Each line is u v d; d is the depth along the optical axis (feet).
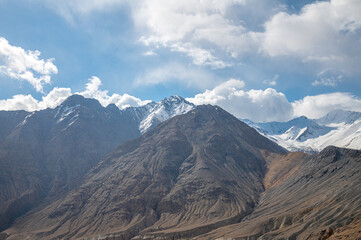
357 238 600.39
